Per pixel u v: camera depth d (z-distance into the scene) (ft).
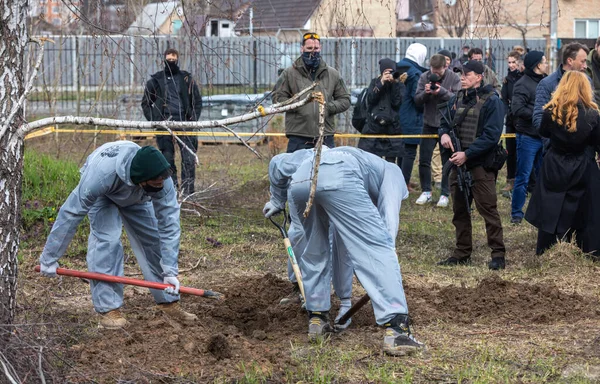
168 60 32.68
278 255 28.19
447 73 36.63
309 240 17.98
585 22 86.07
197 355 16.25
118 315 18.40
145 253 19.21
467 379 15.24
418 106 36.96
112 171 17.07
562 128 26.02
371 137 35.83
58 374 14.42
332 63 53.72
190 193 34.24
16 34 15.52
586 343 17.46
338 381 15.21
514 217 33.24
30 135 40.22
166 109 32.76
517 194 32.99
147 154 16.83
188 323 18.83
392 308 16.40
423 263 27.12
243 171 47.34
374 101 35.68
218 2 21.18
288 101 15.43
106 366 15.46
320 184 16.58
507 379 14.96
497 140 25.11
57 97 54.44
